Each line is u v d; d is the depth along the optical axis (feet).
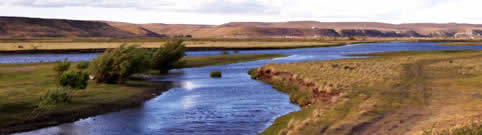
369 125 52.60
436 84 97.19
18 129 63.82
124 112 80.18
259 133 61.26
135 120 72.18
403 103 68.80
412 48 430.61
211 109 83.51
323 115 61.31
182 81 140.05
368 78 112.06
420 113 59.11
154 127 66.64
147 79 144.25
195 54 330.95
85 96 94.12
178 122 70.38
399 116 57.47
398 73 125.18
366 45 579.89
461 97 74.13
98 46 426.10
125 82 128.06
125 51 128.57
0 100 82.07
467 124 47.14
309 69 148.15
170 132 63.00
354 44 641.81
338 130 50.80
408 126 50.80
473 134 41.63
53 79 125.59
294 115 70.03
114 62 122.21
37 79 125.49
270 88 120.57
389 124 52.54
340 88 91.04
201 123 69.41
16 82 116.06
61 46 424.46
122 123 69.46
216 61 240.32
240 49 413.59
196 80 144.05
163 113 79.15
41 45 450.71
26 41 638.94
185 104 90.02
